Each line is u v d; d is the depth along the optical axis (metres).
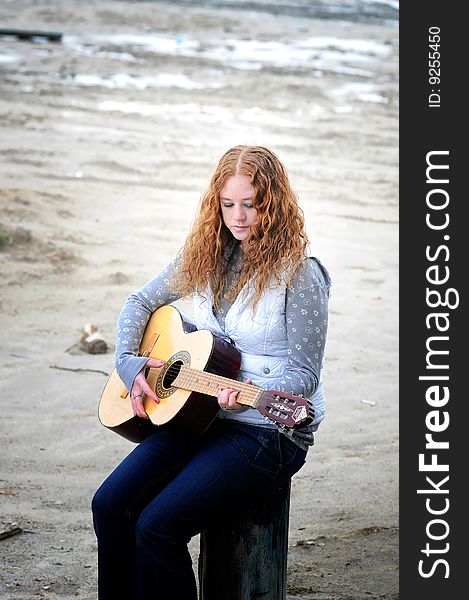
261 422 3.51
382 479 5.57
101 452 5.81
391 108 17.86
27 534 4.78
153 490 3.60
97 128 14.83
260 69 20.28
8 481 5.35
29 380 6.84
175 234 10.66
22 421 6.18
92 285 8.95
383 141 15.62
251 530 3.53
